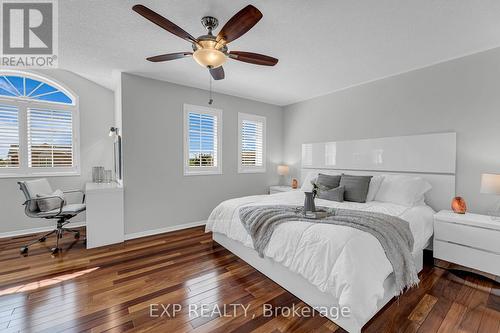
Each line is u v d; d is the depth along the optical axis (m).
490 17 2.01
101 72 3.40
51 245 3.15
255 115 4.90
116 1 1.82
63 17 2.04
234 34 1.75
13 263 2.60
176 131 3.88
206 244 3.24
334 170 4.20
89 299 1.94
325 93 4.38
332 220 2.01
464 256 2.36
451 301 1.93
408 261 1.78
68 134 3.94
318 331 1.59
